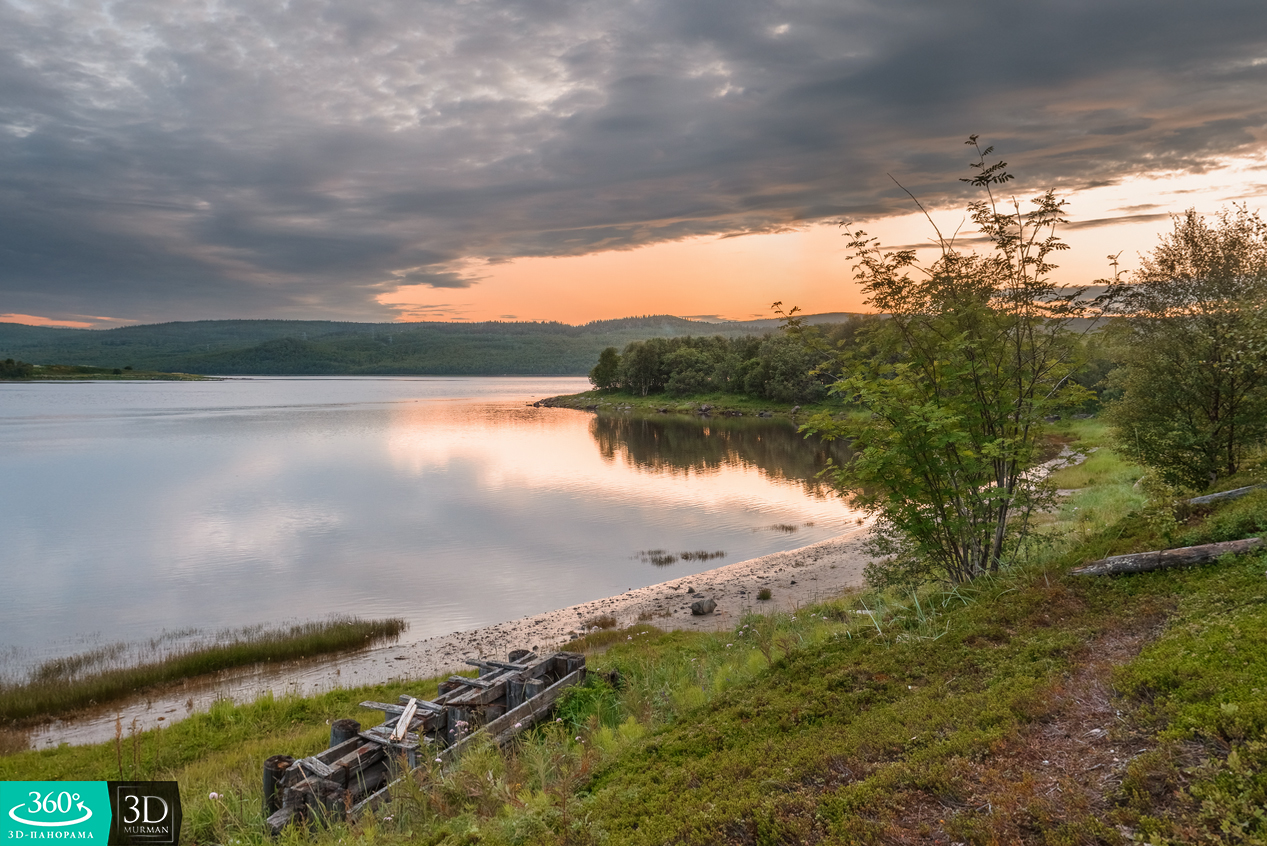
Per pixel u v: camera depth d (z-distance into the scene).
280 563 34.19
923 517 10.68
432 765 8.18
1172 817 3.82
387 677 19.67
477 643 22.28
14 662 21.89
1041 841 4.03
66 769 12.82
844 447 78.19
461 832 6.47
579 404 159.00
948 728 5.79
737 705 7.94
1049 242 10.07
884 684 7.30
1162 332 15.23
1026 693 5.84
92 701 18.66
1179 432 14.56
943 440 9.71
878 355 11.20
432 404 176.75
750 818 5.11
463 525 42.28
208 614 26.67
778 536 37.09
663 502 48.25
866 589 19.78
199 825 8.61
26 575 32.38
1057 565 9.25
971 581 10.15
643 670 13.52
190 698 18.75
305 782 8.00
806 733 6.61
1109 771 4.52
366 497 52.28
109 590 29.91
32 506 49.34
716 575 28.97
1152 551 8.14
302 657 21.98
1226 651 5.36
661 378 160.00
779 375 121.31
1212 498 9.64
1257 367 12.91
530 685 10.80
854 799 4.95
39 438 94.88
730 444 83.56
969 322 10.66
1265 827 3.41
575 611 25.30
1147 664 5.61
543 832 5.91
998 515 10.70
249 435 98.38
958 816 4.41
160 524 43.47
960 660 7.30
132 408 160.88
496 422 119.12
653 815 5.66
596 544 36.84
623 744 8.33
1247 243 14.20
